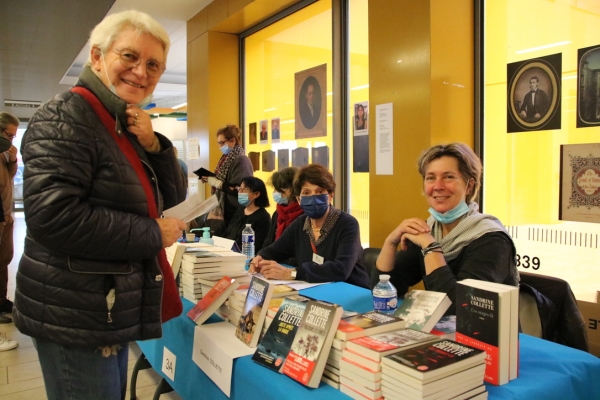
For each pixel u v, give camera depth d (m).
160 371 1.95
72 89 1.21
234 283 1.69
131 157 1.25
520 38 2.88
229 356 1.34
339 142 4.27
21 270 1.16
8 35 6.45
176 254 2.08
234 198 4.15
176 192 1.46
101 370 1.21
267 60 5.40
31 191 1.08
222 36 5.86
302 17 4.73
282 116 5.16
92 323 1.14
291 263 2.73
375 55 3.29
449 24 2.98
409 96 3.05
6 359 3.18
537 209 2.84
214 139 5.89
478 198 3.13
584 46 2.57
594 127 2.55
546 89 2.76
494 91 3.03
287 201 3.15
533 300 1.73
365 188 4.01
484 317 1.15
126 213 1.19
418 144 3.01
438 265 1.61
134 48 1.20
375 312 1.35
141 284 1.24
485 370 1.10
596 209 2.56
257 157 5.72
